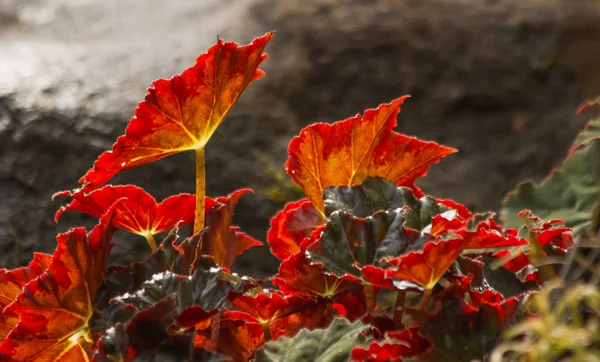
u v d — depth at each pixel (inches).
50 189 96.7
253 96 122.8
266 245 102.7
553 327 42.8
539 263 46.0
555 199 50.6
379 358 44.9
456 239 44.8
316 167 48.9
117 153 46.6
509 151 132.3
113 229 47.3
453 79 138.5
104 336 45.0
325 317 47.7
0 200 95.6
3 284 48.2
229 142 112.5
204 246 47.9
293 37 137.9
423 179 126.7
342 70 133.6
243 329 47.5
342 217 46.7
